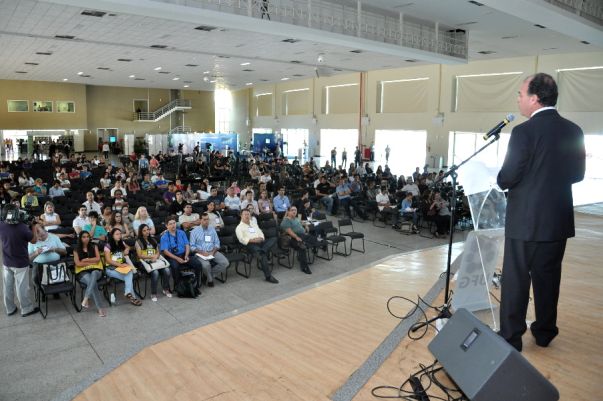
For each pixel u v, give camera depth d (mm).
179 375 3045
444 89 21328
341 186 14414
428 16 11500
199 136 31219
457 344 2184
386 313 3727
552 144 2105
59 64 19250
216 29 11867
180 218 9633
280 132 32531
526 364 1878
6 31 12188
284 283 8414
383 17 11445
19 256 6445
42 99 31312
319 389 2650
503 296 2361
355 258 10148
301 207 11680
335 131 28125
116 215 8688
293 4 9586
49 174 18328
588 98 16625
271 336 3496
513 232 2240
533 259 2264
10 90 30203
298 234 9570
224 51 15680
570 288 3635
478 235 2830
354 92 26453
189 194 12930
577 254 4902
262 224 9859
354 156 26141
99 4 7289
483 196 2820
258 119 35000
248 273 8969
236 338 3535
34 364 5324
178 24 11320
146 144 33406
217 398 2699
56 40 13469
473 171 2760
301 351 3189
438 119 21406
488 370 1905
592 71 16438
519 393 1881
